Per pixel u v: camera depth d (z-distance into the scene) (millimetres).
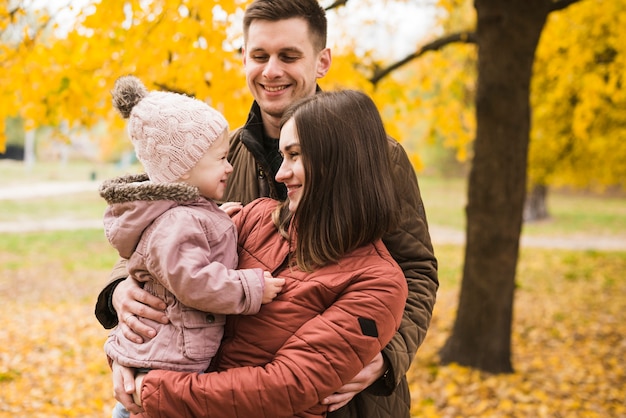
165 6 3439
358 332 1409
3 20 4008
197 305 1487
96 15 3381
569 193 36875
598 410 5262
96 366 6211
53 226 18469
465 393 5602
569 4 5516
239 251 1689
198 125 1586
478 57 5691
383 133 1595
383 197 1523
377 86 6094
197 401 1385
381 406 1695
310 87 2006
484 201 5824
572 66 7758
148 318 1568
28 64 3959
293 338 1438
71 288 10648
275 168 1990
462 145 7406
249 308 1486
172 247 1488
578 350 7289
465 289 6160
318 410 1473
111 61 3926
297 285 1511
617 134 10859
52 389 5477
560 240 18578
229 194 2107
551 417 5102
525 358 6848
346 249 1508
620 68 7367
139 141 1605
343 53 5227
